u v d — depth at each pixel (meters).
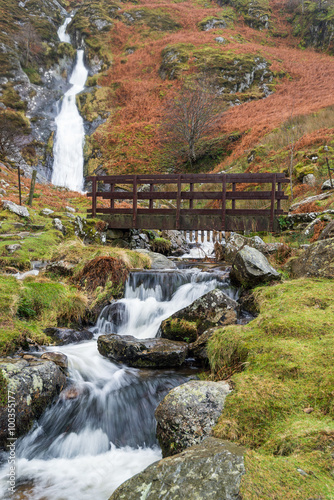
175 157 27.16
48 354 4.09
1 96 30.78
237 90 33.41
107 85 35.88
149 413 3.57
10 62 33.62
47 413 3.45
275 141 19.80
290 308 3.79
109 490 2.72
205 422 2.55
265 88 32.88
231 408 2.55
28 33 37.53
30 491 2.72
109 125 31.44
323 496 1.58
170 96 32.66
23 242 8.16
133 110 32.47
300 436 2.06
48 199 16.77
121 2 49.97
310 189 12.98
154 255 8.39
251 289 5.25
